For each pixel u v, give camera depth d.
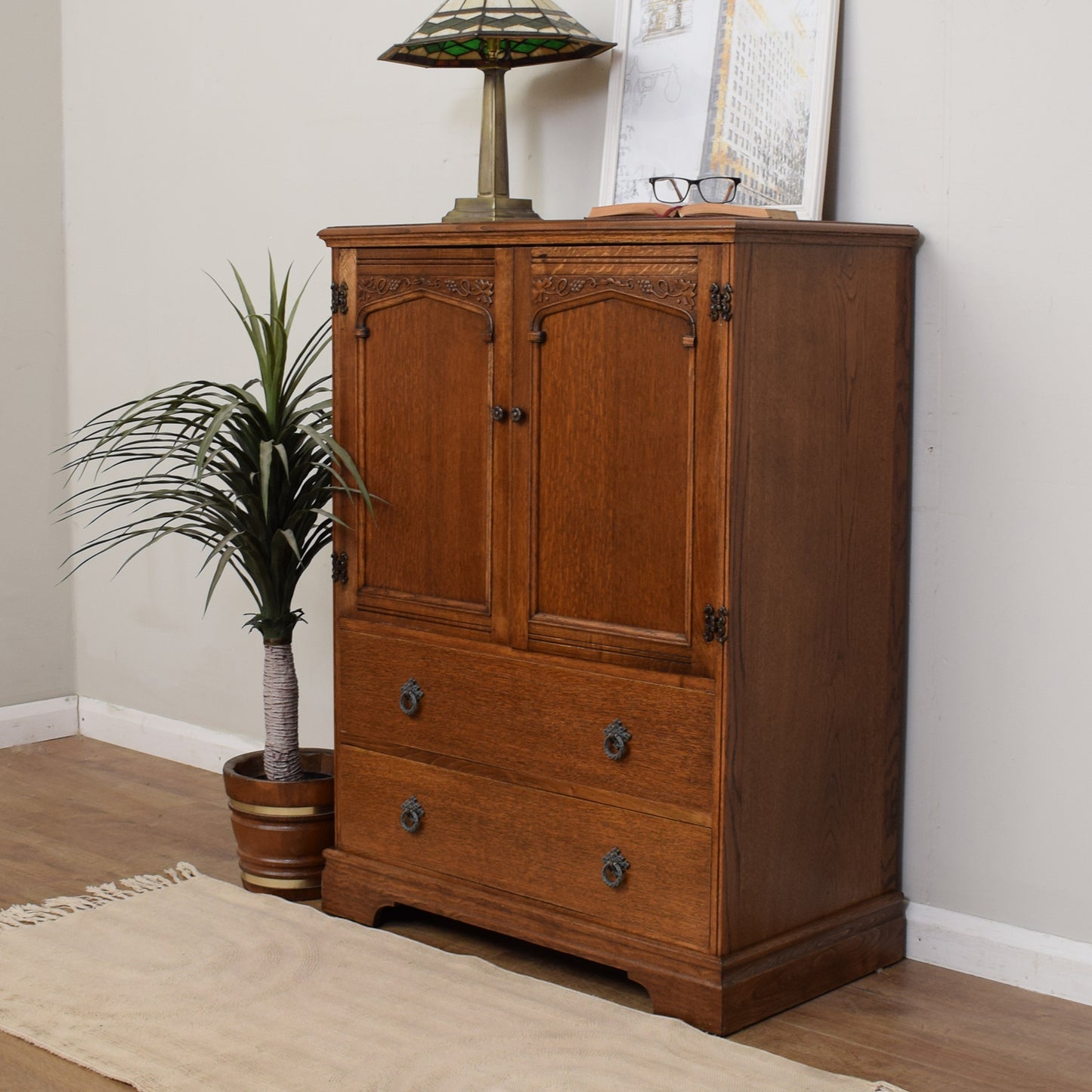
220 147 3.89
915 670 2.74
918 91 2.64
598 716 2.52
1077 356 2.50
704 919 2.41
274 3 3.72
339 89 3.61
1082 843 2.56
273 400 2.96
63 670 4.41
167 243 4.05
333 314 2.89
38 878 3.12
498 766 2.68
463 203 2.95
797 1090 2.19
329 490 2.97
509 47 2.94
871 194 2.72
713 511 2.34
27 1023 2.42
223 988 2.55
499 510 2.64
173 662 4.14
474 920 2.72
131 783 3.88
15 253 4.22
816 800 2.56
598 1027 2.40
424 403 2.75
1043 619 2.58
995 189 2.57
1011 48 2.53
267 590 3.07
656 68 2.97
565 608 2.57
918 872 2.77
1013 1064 2.32
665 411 2.40
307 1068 2.26
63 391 4.37
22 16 4.20
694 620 2.38
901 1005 2.54
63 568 4.39
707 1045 2.33
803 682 2.50
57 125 4.30
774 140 2.76
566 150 3.18
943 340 2.65
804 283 2.42
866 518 2.61
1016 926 2.65
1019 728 2.62
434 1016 2.45
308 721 3.81
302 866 3.05
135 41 4.06
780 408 2.40
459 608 2.72
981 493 2.63
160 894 3.00
